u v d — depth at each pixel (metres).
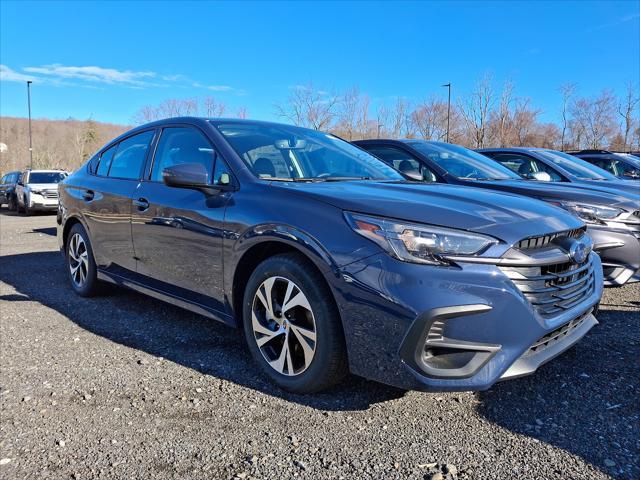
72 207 4.67
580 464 2.14
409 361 2.28
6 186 18.41
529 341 2.38
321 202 2.65
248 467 2.13
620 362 3.18
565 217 2.84
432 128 39.62
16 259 6.89
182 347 3.48
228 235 2.97
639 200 4.63
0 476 2.06
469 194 2.88
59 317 4.15
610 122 38.03
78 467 2.13
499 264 2.33
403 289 2.27
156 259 3.60
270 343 2.89
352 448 2.27
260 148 3.43
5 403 2.67
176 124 3.82
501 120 38.25
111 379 2.97
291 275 2.67
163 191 3.57
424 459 2.19
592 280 3.00
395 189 2.90
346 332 2.45
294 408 2.62
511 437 2.36
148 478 2.06
